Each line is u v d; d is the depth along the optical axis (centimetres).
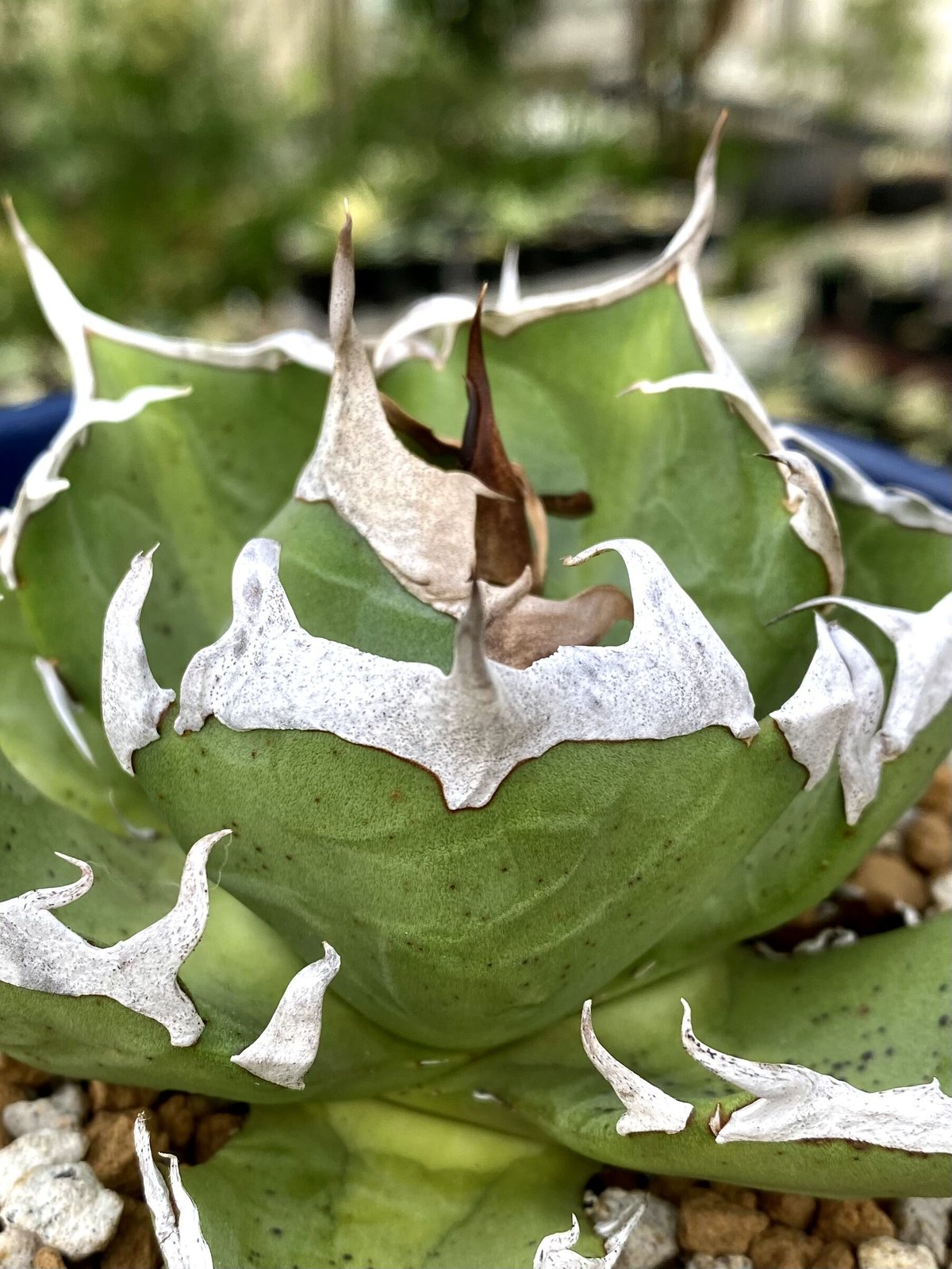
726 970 9
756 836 7
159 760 7
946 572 9
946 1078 7
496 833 6
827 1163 6
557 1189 8
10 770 8
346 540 7
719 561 9
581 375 10
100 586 9
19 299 26
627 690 6
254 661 6
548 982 7
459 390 10
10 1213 8
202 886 6
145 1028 7
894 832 12
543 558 8
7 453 13
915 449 28
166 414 10
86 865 6
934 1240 9
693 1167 7
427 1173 8
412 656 7
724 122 9
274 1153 8
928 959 8
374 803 6
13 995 6
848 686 7
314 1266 7
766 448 9
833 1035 8
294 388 10
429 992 7
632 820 6
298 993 6
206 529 10
